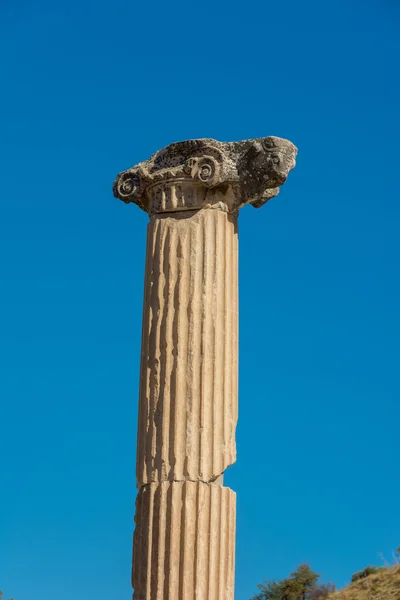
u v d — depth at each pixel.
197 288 33.22
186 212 34.38
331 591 86.69
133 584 31.70
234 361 33.41
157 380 32.72
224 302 33.38
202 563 30.88
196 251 33.62
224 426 32.34
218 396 32.44
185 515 31.19
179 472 31.67
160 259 33.94
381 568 88.00
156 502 31.61
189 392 32.28
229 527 31.89
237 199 34.53
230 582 31.52
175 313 33.06
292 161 34.25
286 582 91.38
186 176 34.47
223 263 33.78
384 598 74.50
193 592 30.53
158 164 35.75
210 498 31.55
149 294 33.97
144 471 32.25
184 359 32.62
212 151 34.44
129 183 36.09
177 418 32.12
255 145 34.00
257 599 92.31
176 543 31.06
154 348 33.06
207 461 31.80
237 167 34.34
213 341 32.84
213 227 33.97
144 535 31.58
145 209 36.34
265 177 33.84
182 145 35.03
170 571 30.78
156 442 32.19
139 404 33.34
